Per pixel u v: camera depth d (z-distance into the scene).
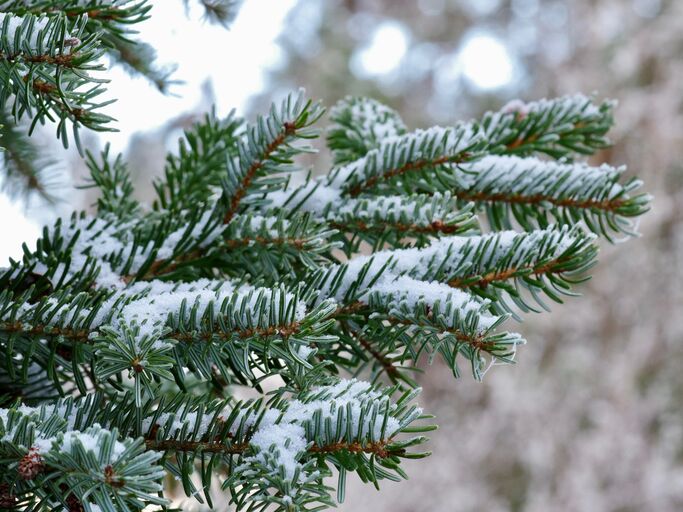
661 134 3.27
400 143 0.77
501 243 0.73
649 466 3.16
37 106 0.64
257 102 4.06
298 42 4.40
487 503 3.36
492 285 0.73
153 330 0.64
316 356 0.74
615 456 3.21
